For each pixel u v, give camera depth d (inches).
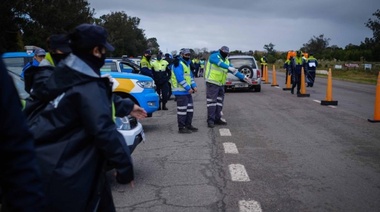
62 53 140.3
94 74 107.4
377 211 183.5
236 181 228.4
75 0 1626.5
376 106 422.0
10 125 68.1
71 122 105.1
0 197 83.9
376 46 2161.7
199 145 321.4
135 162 273.6
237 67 800.3
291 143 324.2
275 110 523.5
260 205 191.5
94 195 109.4
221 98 414.6
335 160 271.0
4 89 67.5
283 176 236.5
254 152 295.4
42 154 103.0
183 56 374.9
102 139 103.0
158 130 393.7
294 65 722.8
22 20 1349.7
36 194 70.4
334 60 2586.1
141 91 380.2
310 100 641.6
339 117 458.6
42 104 113.2
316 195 204.5
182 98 371.6
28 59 429.1
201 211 186.5
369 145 314.5
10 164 68.7
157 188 219.6
